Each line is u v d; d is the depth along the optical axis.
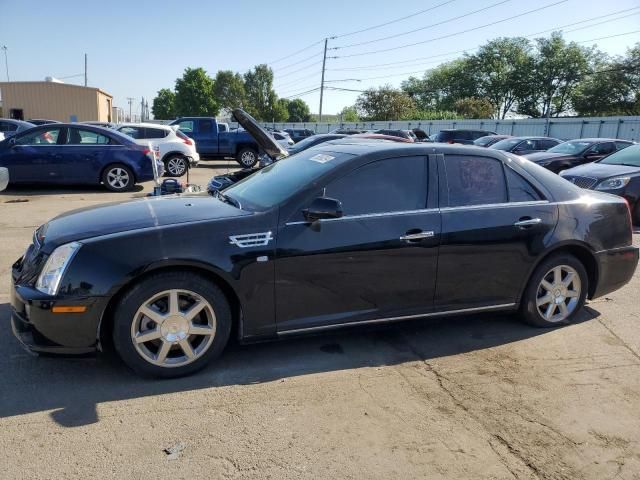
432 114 60.28
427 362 3.81
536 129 36.00
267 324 3.57
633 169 9.37
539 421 3.08
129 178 11.98
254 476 2.53
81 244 3.25
